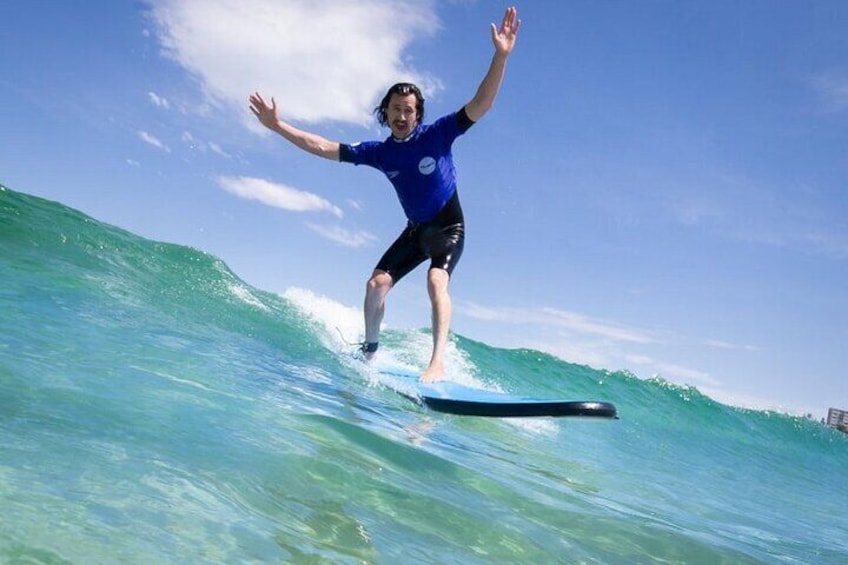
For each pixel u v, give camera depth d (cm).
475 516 236
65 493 158
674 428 1097
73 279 545
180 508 167
